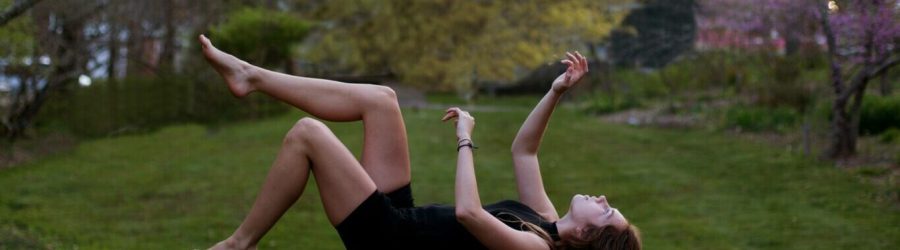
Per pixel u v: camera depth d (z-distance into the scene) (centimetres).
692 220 825
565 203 911
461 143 329
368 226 311
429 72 1952
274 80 321
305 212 867
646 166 1105
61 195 941
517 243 312
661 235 776
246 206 898
